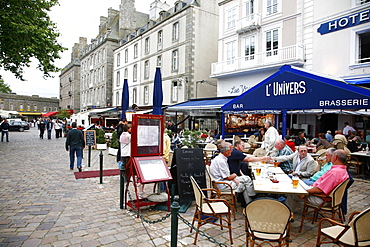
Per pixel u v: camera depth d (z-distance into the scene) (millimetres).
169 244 3744
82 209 5125
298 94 5609
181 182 5215
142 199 5352
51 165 9727
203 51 22266
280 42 15031
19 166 9336
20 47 12781
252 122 14656
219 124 16422
